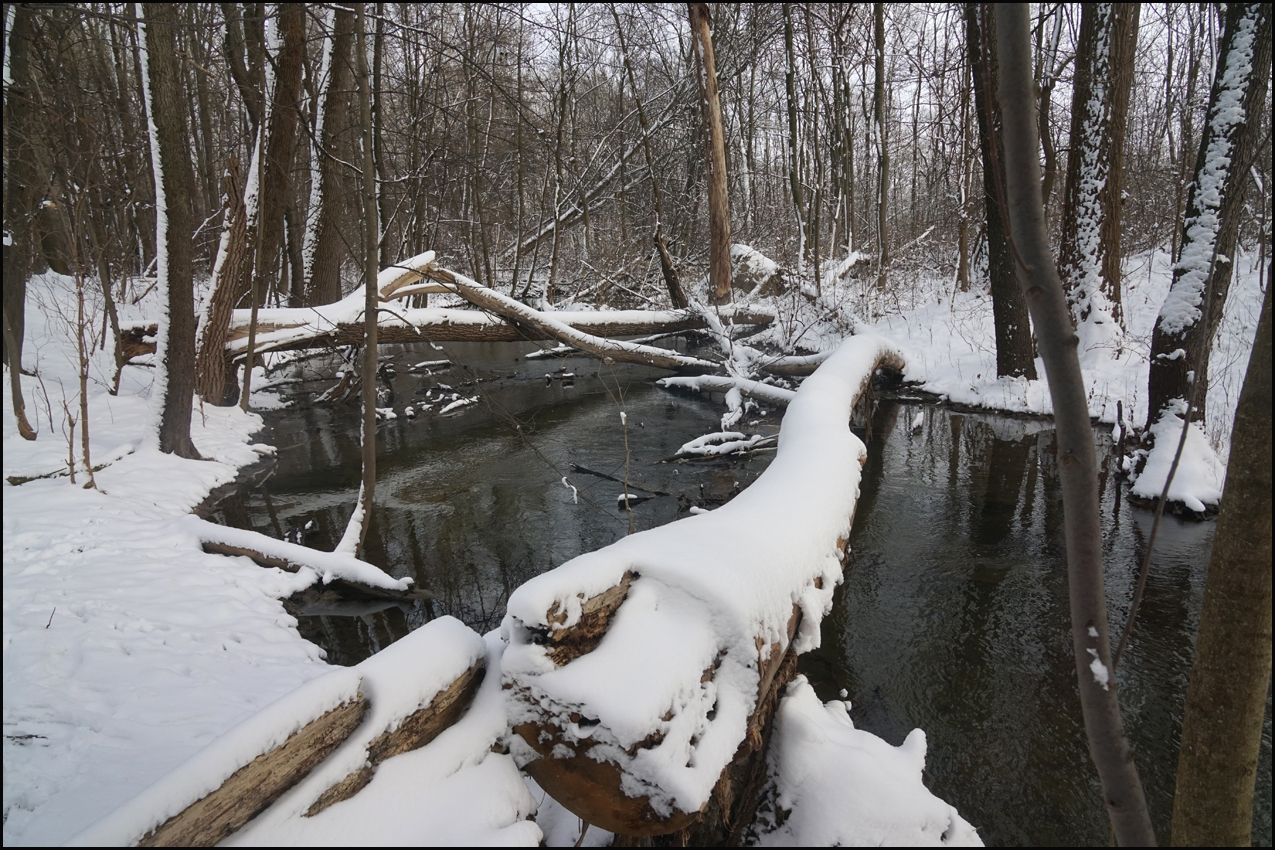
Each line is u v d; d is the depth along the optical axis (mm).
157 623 3949
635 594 2291
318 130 11711
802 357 10641
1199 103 12141
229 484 7102
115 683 3295
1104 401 8016
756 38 17047
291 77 9383
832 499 3727
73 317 11078
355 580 4637
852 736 2654
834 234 17703
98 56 12438
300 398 11125
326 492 6973
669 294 14242
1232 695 1546
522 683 2037
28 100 7363
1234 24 5184
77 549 4875
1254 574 1499
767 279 14508
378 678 1938
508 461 7785
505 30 11445
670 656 2068
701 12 12305
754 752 2539
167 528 5316
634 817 1952
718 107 12805
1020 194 1352
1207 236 5547
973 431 8406
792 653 2822
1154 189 13695
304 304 12398
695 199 17844
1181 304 5762
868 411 8266
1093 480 1397
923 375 10508
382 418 9930
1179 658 3781
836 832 2188
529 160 15742
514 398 10961
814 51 15742
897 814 2188
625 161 16672
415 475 7418
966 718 3352
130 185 12875
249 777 1619
